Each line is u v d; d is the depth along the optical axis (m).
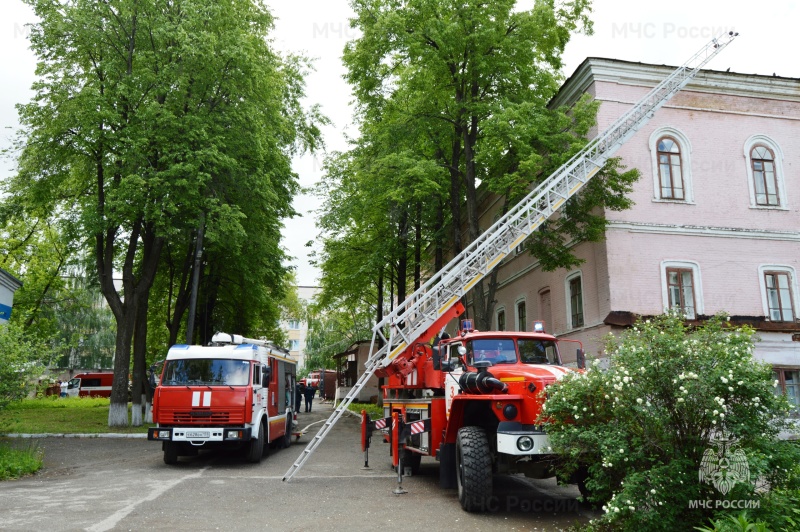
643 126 20.16
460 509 8.29
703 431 5.94
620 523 6.30
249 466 12.73
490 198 28.39
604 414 6.50
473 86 20.44
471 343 9.89
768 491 5.73
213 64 19.59
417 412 10.96
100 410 26.73
